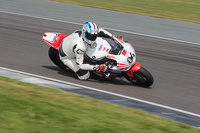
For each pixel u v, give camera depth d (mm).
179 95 14266
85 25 13867
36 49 19359
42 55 18438
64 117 9609
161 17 29141
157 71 17188
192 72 17453
